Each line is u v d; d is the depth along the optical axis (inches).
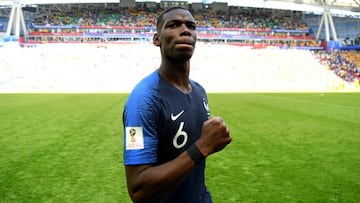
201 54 2566.4
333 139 483.2
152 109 95.5
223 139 89.3
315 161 358.9
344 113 804.0
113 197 255.9
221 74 2369.6
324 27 3154.5
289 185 281.4
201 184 110.0
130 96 98.7
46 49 2480.3
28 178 303.4
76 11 3154.5
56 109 900.0
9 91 1846.7
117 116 751.7
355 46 2805.1
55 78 2198.6
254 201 246.2
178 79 105.7
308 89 2091.5
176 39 99.3
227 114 787.4
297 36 3046.3
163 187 86.7
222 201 246.5
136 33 2881.4
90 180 297.6
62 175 312.3
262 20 3223.4
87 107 955.3
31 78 2174.0
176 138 99.3
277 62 2532.0
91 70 2315.5
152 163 91.6
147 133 93.4
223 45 2775.6
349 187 275.0
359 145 441.4
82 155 390.9
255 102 1120.2
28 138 496.4
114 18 3063.5
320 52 2785.4
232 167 337.7
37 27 2886.3
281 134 525.7
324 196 255.6
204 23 3088.1
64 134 528.7
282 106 981.2
